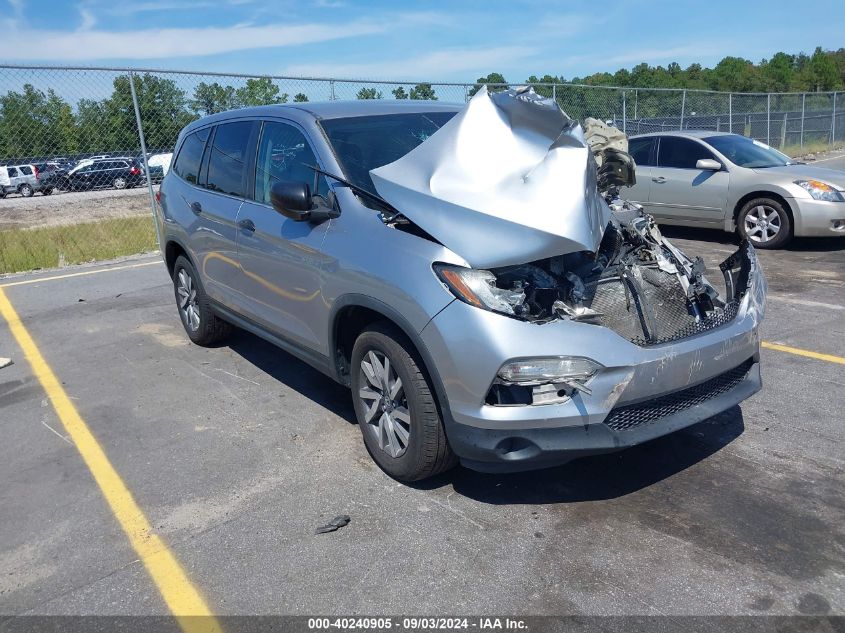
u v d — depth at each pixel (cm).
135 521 336
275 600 278
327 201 385
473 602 272
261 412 454
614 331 310
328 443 408
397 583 285
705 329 344
